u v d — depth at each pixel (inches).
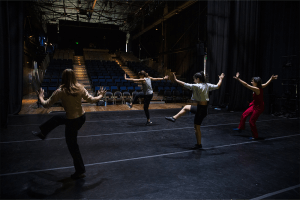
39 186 83.7
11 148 131.9
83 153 125.1
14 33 249.0
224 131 186.7
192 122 224.7
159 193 79.5
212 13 344.5
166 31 642.2
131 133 174.9
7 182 86.7
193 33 497.0
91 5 679.1
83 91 86.7
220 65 348.2
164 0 572.4
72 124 85.5
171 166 106.7
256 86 158.7
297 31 280.5
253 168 105.2
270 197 77.4
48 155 120.2
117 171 99.7
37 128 186.5
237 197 77.1
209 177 94.2
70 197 75.7
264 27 322.7
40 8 698.2
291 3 286.2
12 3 246.8
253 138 160.4
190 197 76.7
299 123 225.8
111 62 650.2
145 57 828.0
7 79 190.5
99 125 204.4
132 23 870.4
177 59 577.0
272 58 312.3
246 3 314.0
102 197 76.0
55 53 727.1
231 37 346.0
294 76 284.2
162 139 158.2
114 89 394.3
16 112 253.3
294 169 104.4
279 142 153.6
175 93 407.5
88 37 962.1
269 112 290.8
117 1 637.9
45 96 319.0
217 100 351.9
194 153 127.3
